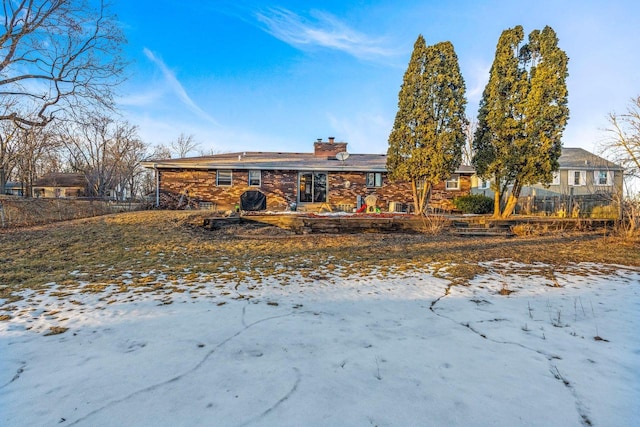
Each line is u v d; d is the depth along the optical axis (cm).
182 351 278
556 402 212
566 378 242
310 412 199
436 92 1311
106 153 3416
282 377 238
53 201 1215
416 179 1384
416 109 1334
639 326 343
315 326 336
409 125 1379
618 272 589
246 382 231
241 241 917
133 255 702
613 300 429
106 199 1506
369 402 209
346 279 536
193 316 360
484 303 417
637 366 261
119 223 1048
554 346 296
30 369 248
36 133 2395
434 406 206
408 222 1143
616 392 225
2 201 1047
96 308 383
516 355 277
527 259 701
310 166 1788
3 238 821
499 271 593
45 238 831
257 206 1413
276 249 812
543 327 339
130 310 378
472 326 341
